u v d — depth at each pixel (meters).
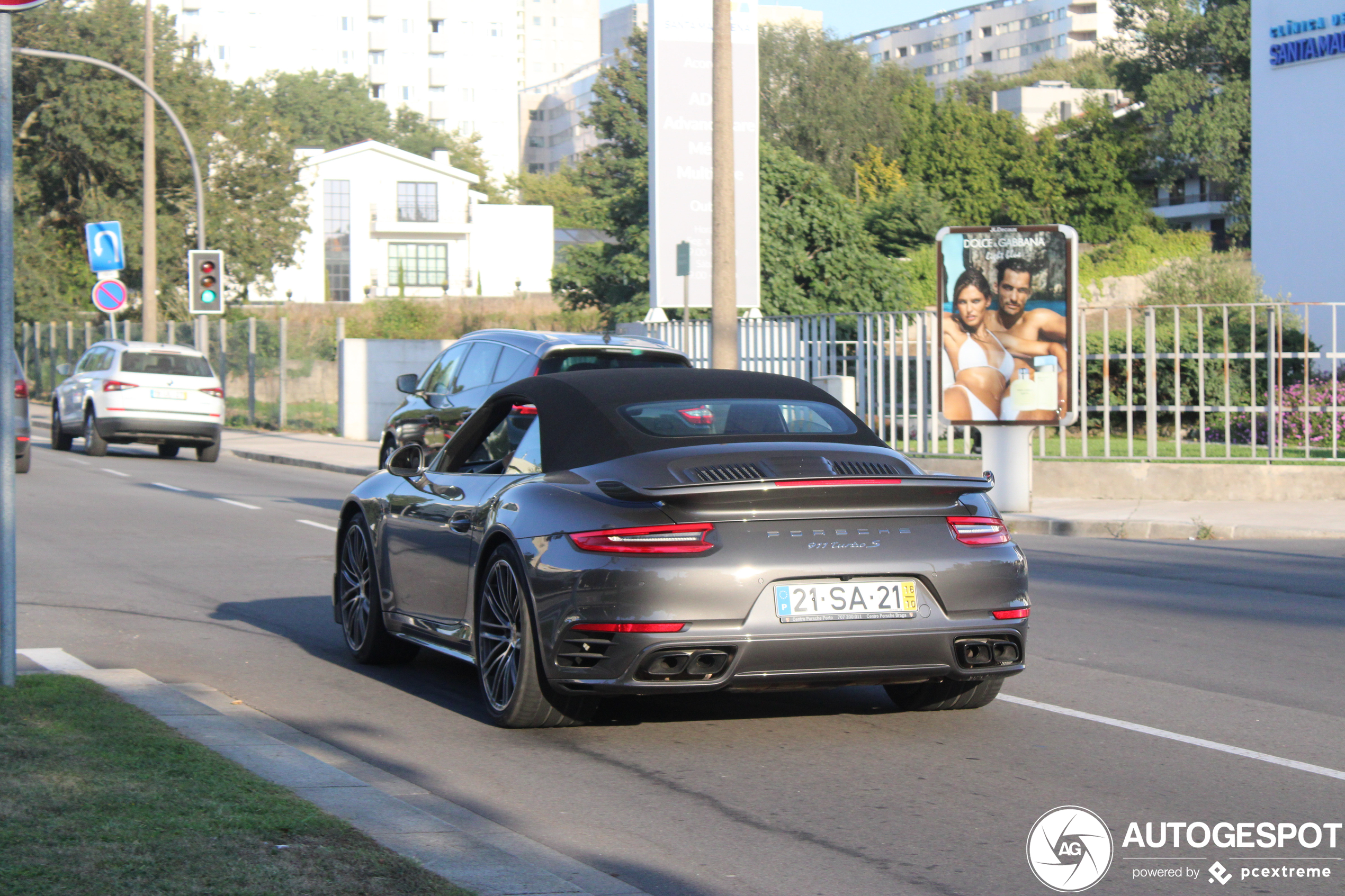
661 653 5.62
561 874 4.45
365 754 6.01
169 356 25.14
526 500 6.29
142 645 8.45
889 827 5.00
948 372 16.45
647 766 5.82
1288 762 5.91
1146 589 11.19
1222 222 90.00
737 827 4.99
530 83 195.50
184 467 23.78
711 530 5.72
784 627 5.69
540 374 11.88
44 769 5.00
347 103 131.50
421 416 13.35
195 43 49.06
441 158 89.06
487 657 6.55
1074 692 7.33
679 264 17.66
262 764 5.44
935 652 5.89
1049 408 16.30
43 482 19.84
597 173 67.69
